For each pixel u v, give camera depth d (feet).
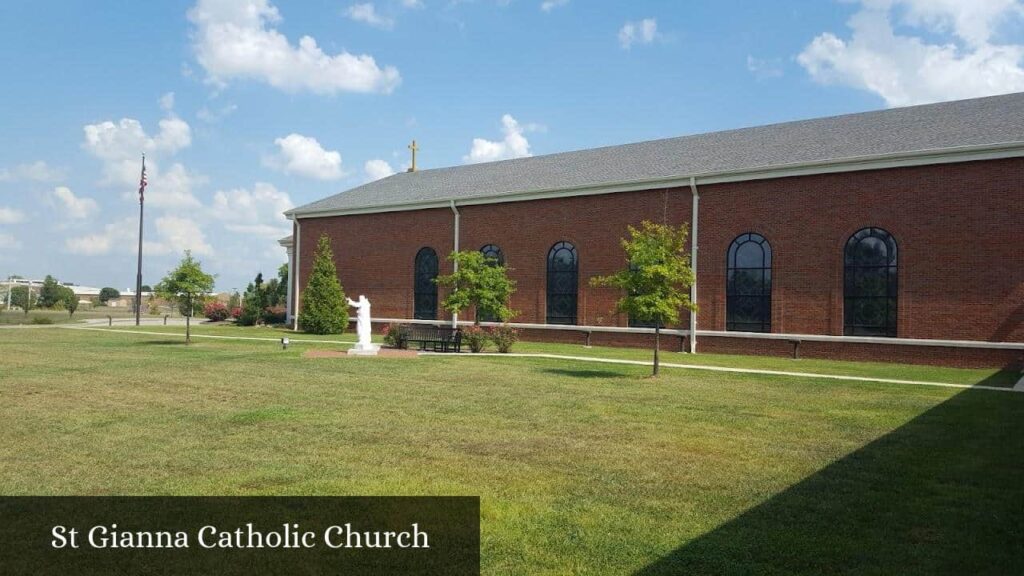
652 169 93.76
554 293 99.40
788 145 87.20
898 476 26.02
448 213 110.42
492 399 43.93
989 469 27.02
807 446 31.04
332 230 125.39
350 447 29.94
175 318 193.88
